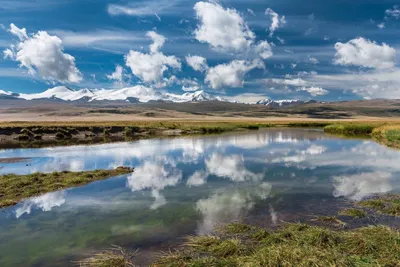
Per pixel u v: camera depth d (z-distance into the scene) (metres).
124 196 22.41
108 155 43.38
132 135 79.38
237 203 20.22
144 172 31.08
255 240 14.02
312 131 92.81
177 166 34.38
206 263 11.60
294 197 21.39
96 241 14.79
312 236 13.38
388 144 53.69
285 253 11.66
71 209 19.62
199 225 16.42
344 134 79.69
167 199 21.48
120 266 12.30
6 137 67.62
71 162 37.62
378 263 11.09
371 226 14.39
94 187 25.11
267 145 53.97
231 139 66.50
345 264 10.91
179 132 86.56
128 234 15.50
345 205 19.28
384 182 25.56
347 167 32.44
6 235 15.67
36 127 75.06
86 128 81.06
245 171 30.95
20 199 21.78
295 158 38.88
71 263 12.84
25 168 33.69
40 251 13.91
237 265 11.50
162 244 14.24
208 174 29.78
